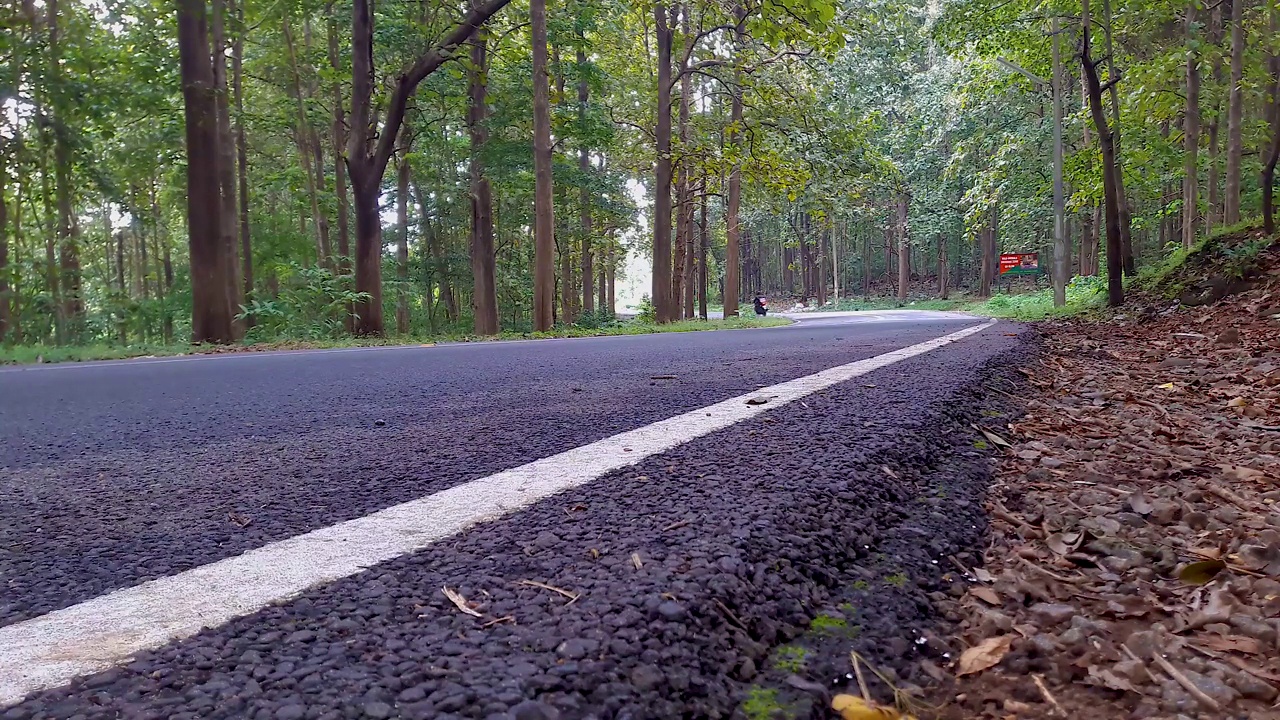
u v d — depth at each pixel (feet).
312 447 8.20
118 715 2.65
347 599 3.73
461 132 89.40
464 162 84.33
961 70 85.87
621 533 4.65
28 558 4.57
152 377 18.04
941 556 5.06
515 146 64.39
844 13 59.41
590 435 8.27
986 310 86.84
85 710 2.68
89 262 99.04
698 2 58.23
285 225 78.23
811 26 35.27
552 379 14.92
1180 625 4.23
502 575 4.03
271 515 5.44
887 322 53.98
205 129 37.40
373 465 7.13
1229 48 47.01
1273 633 4.01
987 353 17.78
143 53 48.24
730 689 3.13
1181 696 3.39
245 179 67.41
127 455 8.09
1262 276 32.83
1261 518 6.43
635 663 3.09
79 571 4.31
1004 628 4.00
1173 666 3.67
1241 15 45.55
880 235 204.54
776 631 3.70
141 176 61.98
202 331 37.73
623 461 6.75
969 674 3.57
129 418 11.05
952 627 4.05
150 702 2.74
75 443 8.94
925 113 106.22
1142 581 4.92
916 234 151.64
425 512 5.35
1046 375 16.39
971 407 10.46
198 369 20.35
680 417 9.25
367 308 46.62
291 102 65.31
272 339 44.80
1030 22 56.80
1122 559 5.30
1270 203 36.09
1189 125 50.34
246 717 2.63
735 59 62.34
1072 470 7.95
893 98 108.58
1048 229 119.44
